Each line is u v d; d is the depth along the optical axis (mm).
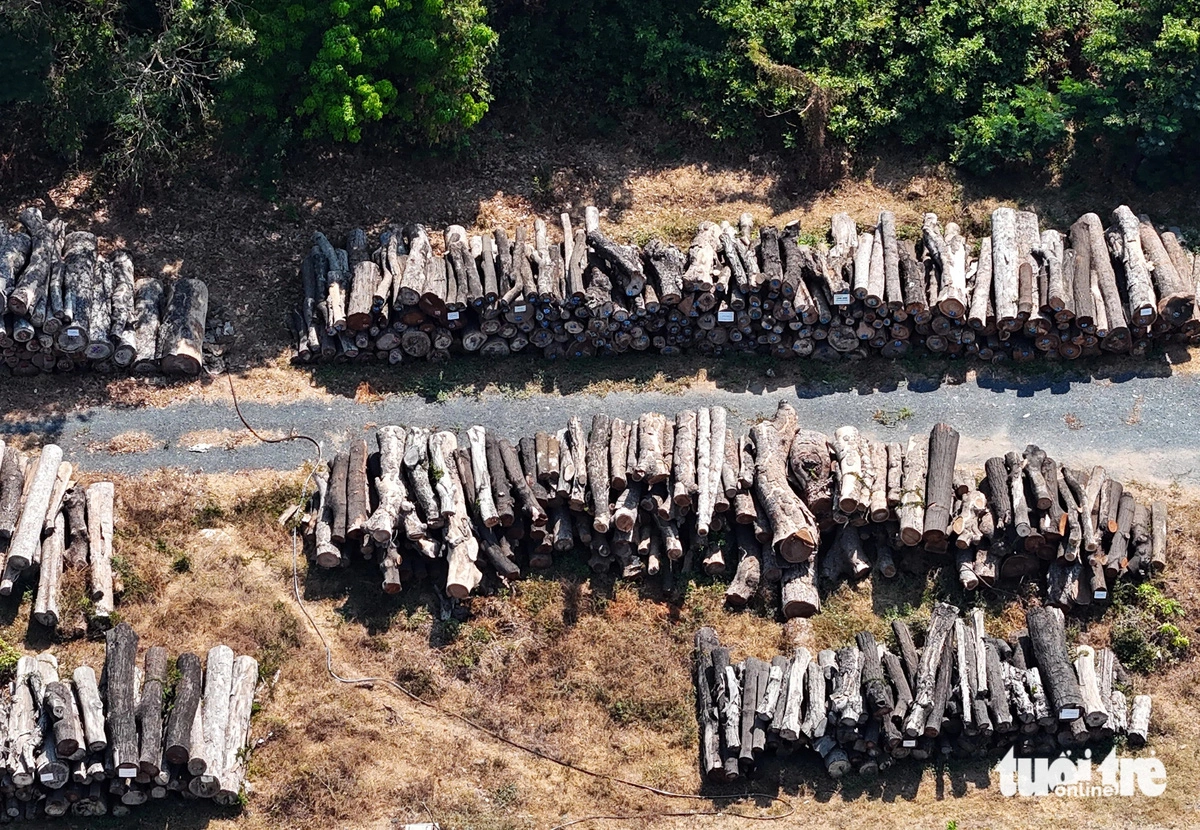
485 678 25891
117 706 23891
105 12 31781
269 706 25469
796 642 26297
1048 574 26812
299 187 33656
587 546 27484
